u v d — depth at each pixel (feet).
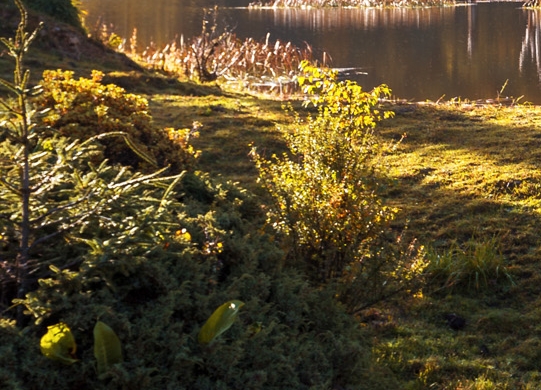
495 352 19.65
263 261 16.28
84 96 22.56
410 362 18.40
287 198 19.66
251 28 101.30
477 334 20.51
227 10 131.13
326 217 19.10
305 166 20.02
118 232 12.57
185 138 24.44
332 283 18.21
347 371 14.47
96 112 21.49
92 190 12.50
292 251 19.42
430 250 24.27
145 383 11.21
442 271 22.95
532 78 62.23
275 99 44.39
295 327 14.65
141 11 124.47
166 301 12.46
